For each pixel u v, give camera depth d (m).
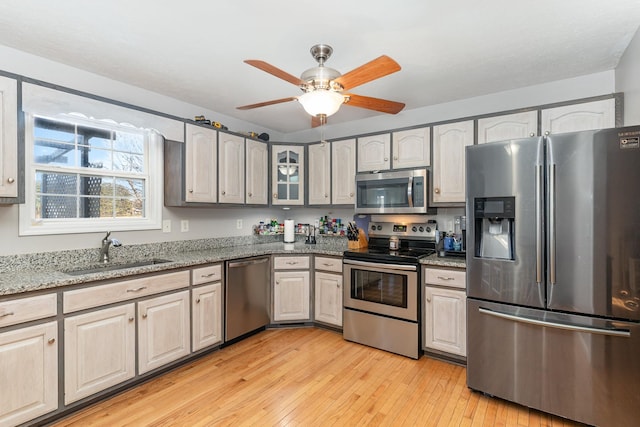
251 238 3.92
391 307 2.83
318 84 1.82
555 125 2.46
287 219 4.27
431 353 2.75
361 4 1.72
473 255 2.21
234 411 2.01
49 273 2.11
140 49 2.21
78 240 2.47
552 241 1.91
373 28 1.95
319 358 2.73
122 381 2.16
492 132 2.70
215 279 2.81
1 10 1.77
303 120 3.85
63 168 2.44
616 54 2.28
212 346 2.79
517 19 1.86
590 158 1.82
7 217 2.14
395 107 2.12
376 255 2.92
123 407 2.04
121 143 2.81
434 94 3.03
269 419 1.94
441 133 2.94
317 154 3.73
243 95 3.06
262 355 2.78
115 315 2.12
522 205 2.02
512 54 2.28
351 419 1.94
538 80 2.72
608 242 1.78
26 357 1.75
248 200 3.49
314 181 3.75
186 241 3.23
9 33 2.01
